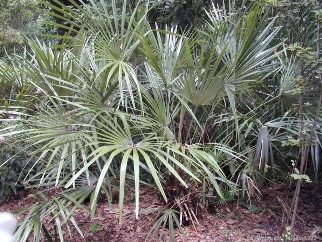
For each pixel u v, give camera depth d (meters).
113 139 2.40
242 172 3.40
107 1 4.91
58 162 2.41
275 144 3.56
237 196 3.71
